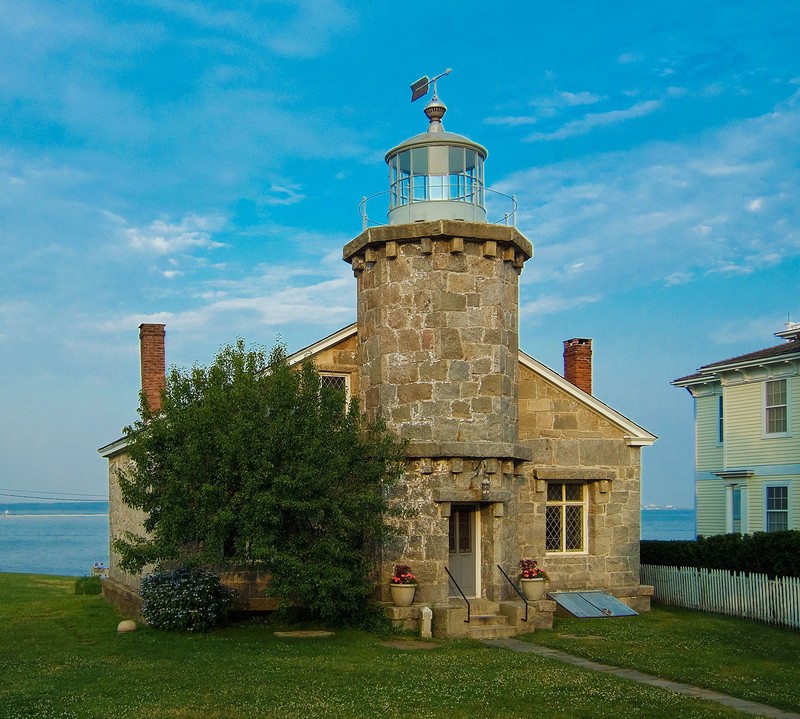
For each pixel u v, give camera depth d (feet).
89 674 45.91
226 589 62.39
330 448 58.13
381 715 38.58
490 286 65.98
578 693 43.16
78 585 96.27
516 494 67.62
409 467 63.67
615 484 77.41
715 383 111.34
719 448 110.11
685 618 71.87
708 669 50.39
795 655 55.31
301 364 66.39
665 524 655.35
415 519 63.16
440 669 48.49
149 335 79.25
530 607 63.98
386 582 63.10
